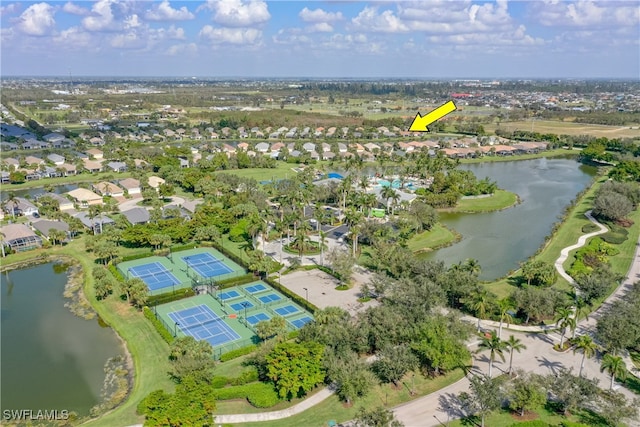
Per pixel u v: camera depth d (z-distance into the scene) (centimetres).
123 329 11394
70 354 10456
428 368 9756
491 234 18938
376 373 9388
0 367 9931
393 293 11531
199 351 9431
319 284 13900
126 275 14425
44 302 12912
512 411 8494
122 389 9319
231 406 8625
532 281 13762
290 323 11700
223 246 17025
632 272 14588
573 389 8231
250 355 10281
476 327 11288
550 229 19600
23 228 16762
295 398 8856
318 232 18425
